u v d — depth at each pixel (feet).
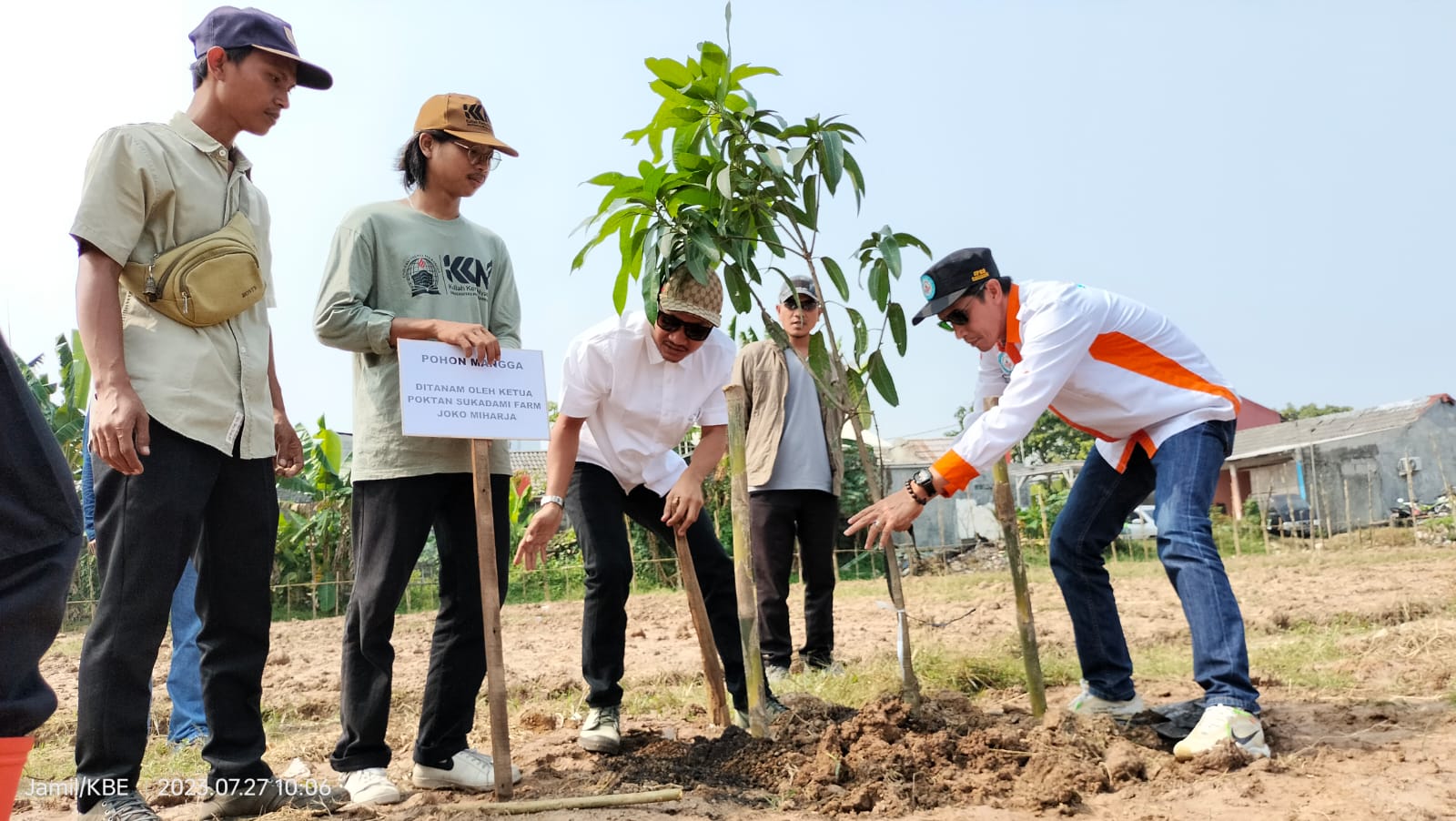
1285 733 12.16
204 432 10.03
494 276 12.63
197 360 10.06
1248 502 93.40
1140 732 12.23
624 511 13.89
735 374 19.47
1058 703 15.16
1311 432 116.16
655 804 10.48
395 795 11.14
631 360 12.87
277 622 44.73
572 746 13.26
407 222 11.83
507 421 11.07
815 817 9.99
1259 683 15.61
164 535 9.73
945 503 82.89
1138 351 12.46
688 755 12.07
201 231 10.31
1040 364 11.86
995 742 11.35
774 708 13.12
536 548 12.63
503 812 10.39
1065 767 10.55
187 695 16.21
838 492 19.17
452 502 11.80
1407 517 83.30
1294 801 9.59
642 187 12.12
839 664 19.52
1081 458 120.06
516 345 12.70
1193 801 9.87
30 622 6.27
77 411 42.73
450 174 11.86
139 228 9.77
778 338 12.98
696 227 12.00
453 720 11.72
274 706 20.24
